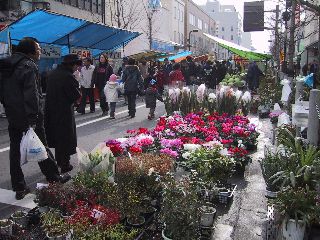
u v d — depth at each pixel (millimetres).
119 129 10367
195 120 8266
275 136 7855
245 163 6320
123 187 4445
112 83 11945
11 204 5125
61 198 4324
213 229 4324
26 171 6578
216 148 5305
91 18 26000
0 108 12125
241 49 20422
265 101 13148
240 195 5477
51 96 6012
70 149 6227
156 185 4559
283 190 4039
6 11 16172
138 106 15516
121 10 31625
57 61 17281
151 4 38406
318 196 3963
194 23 69062
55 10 21234
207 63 21125
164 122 7984
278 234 3990
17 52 5094
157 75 17109
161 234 4098
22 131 5137
